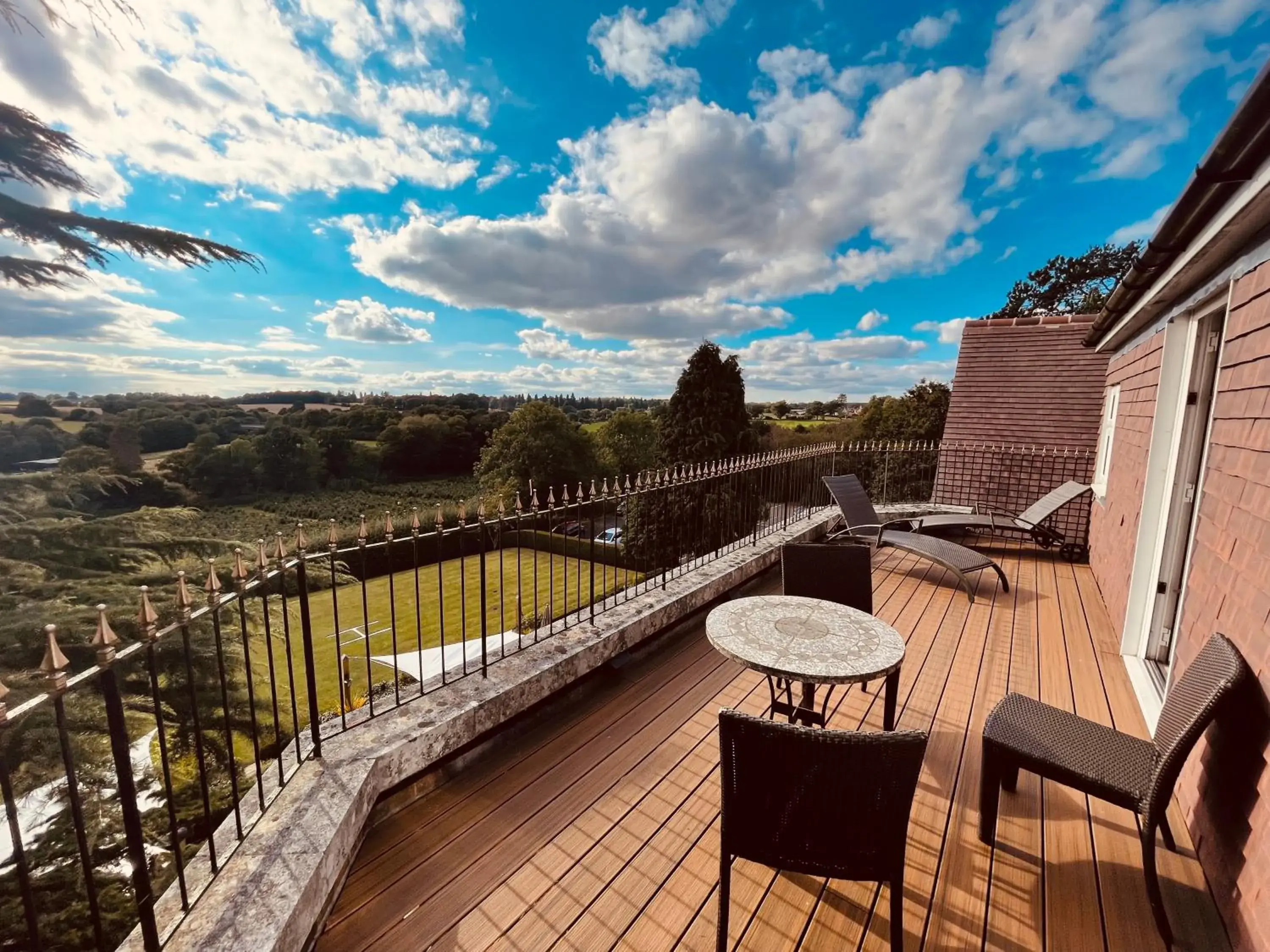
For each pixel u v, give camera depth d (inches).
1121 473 205.5
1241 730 75.7
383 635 456.1
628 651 147.1
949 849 86.8
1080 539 309.0
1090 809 95.6
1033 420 378.3
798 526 268.2
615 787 100.7
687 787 100.8
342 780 83.4
